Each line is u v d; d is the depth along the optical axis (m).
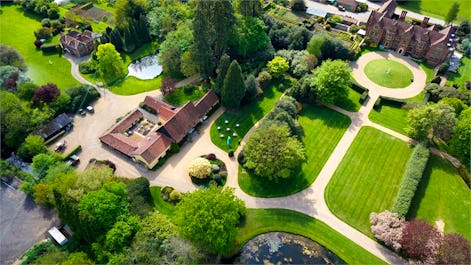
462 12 164.50
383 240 76.75
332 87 108.50
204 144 100.06
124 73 125.19
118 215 74.06
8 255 75.50
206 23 104.06
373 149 99.38
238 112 109.81
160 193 87.38
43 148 92.88
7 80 108.56
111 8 159.62
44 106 103.19
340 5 164.12
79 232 73.88
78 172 86.38
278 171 87.06
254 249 78.38
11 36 140.50
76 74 123.38
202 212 69.62
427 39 128.75
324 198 87.44
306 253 77.88
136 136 101.94
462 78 125.06
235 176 92.06
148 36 138.75
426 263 71.12
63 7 159.25
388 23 135.25
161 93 116.69
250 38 124.69
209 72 115.00
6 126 94.50
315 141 101.38
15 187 87.12
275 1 166.62
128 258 67.94
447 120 94.69
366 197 87.50
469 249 70.19
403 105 112.81
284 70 119.38
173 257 69.00
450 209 85.69
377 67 129.25
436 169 94.81
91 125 104.75
